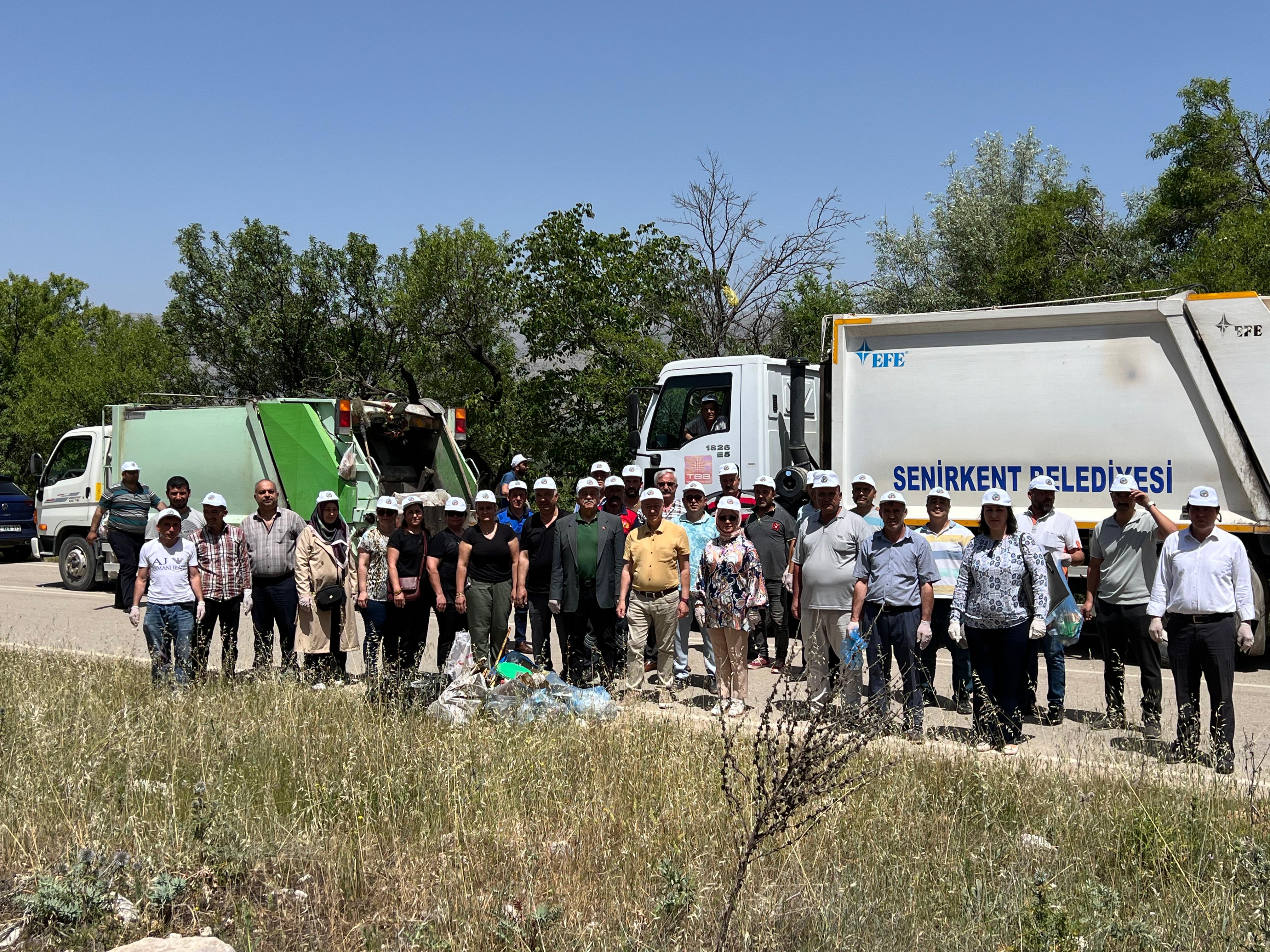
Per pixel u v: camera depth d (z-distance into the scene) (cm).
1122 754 682
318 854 518
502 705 768
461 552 901
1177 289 1080
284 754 686
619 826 562
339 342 2841
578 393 2073
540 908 433
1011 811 593
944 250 2717
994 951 419
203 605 913
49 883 442
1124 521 792
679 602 901
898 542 765
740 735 700
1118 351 1048
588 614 918
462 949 418
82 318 5075
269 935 434
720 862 502
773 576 1060
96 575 1725
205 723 732
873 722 543
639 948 414
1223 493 1018
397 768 634
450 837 543
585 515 915
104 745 666
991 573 745
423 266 2752
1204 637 695
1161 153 2372
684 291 2248
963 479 1108
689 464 1345
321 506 939
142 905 452
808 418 1398
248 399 1566
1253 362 1002
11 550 2455
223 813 539
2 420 3434
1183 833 535
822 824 536
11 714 709
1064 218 2311
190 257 2862
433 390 2709
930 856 520
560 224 2117
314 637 933
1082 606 1062
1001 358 1091
